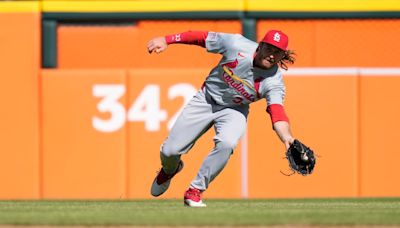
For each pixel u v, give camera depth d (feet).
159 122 116.88
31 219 66.08
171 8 120.88
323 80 116.78
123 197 116.78
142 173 116.67
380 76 116.98
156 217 66.74
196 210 73.97
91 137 117.29
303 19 121.19
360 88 116.98
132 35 122.11
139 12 121.19
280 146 116.06
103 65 122.21
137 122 116.98
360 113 116.98
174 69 117.19
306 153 69.51
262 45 72.90
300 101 116.67
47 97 117.70
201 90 77.97
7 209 78.84
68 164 117.39
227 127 75.56
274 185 116.06
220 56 121.80
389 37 122.11
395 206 85.25
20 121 117.60
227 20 120.57
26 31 118.42
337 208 80.07
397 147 117.08
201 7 120.57
